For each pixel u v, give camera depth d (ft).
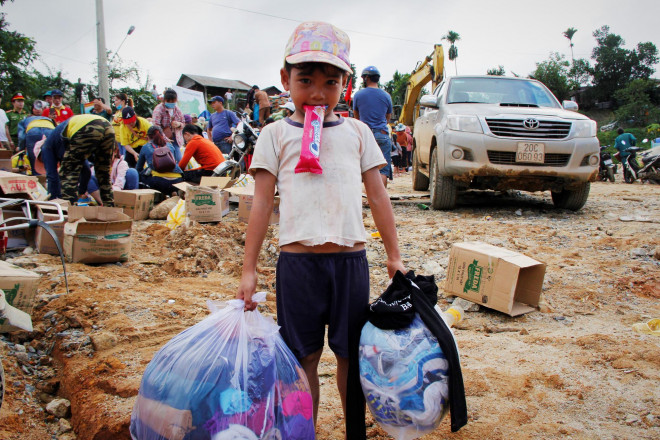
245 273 6.17
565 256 15.87
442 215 22.54
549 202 26.30
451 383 5.92
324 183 6.14
